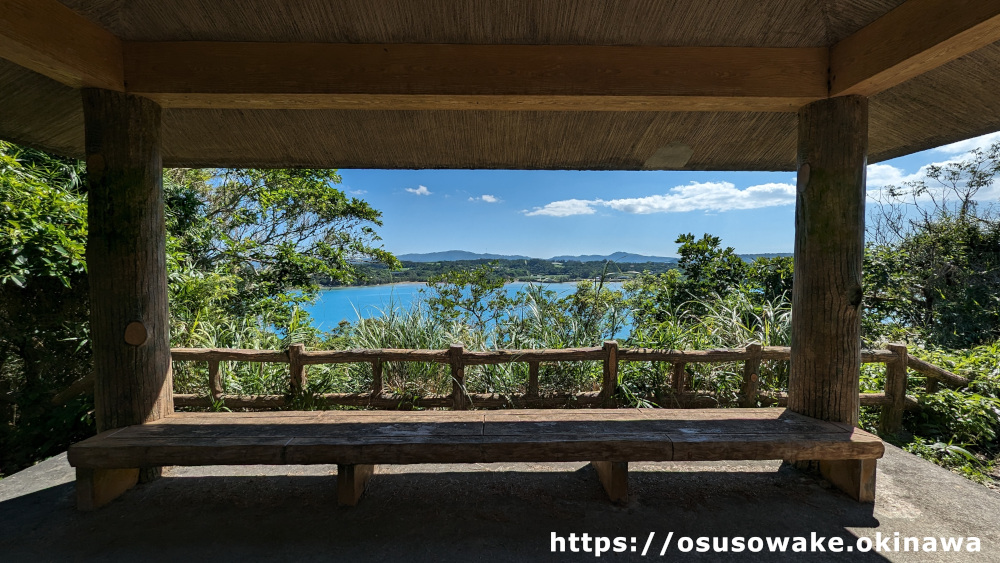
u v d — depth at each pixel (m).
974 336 5.74
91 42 2.01
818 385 2.36
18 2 1.71
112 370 2.24
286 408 3.59
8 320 3.66
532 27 2.17
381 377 3.69
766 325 4.25
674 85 2.26
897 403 3.56
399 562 1.82
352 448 2.04
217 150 3.16
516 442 2.06
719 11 2.12
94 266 2.20
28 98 2.45
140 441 2.06
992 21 1.58
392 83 2.23
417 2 2.06
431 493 2.35
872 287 6.09
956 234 6.48
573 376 3.96
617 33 2.20
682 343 4.16
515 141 3.07
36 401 3.71
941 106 2.59
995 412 3.38
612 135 2.99
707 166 3.44
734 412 2.50
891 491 2.35
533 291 4.55
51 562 1.81
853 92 2.21
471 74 2.24
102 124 2.16
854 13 2.04
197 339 4.12
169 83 2.20
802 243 2.39
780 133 2.96
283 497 2.32
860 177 2.27
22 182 3.55
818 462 2.51
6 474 3.42
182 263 5.31
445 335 4.43
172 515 2.15
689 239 6.14
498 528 2.05
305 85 2.22
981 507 2.20
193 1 2.02
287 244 8.20
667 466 2.64
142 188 2.25
